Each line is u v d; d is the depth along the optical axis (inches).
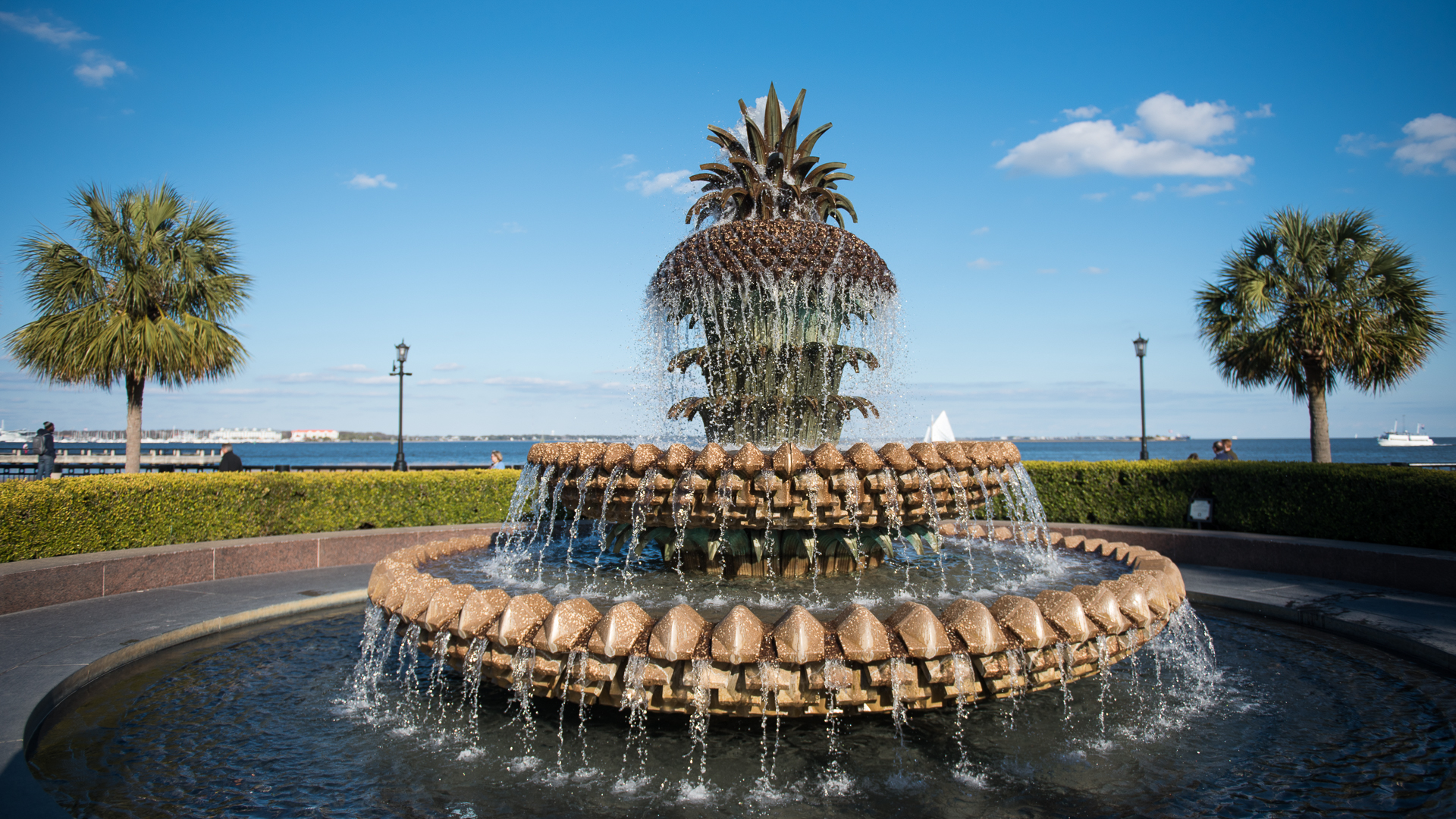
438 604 175.6
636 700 152.2
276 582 342.0
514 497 255.6
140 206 627.8
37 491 314.2
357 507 430.0
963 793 142.7
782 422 247.8
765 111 260.7
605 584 211.8
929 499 209.8
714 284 239.5
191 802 143.3
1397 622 255.3
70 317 597.3
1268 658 231.1
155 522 354.0
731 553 215.0
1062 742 164.9
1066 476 475.2
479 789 146.3
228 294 646.5
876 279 250.8
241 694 203.0
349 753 164.1
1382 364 587.2
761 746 160.2
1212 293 651.5
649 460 209.3
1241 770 153.4
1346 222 613.6
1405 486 348.2
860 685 148.5
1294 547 357.7
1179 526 434.3
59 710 191.3
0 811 124.3
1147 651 230.1
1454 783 147.8
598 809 137.6
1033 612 157.6
